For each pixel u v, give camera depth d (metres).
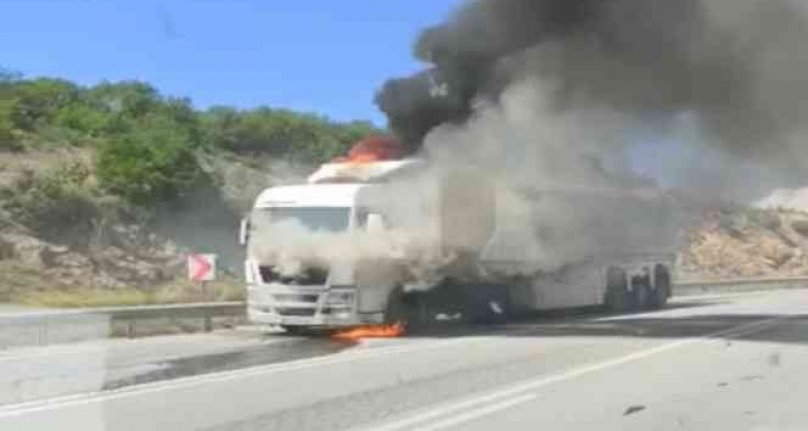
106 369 15.26
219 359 16.75
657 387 13.21
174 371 14.95
